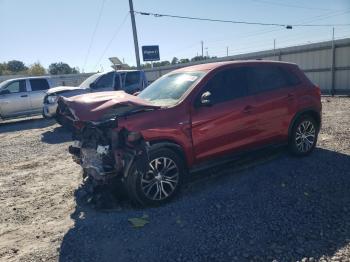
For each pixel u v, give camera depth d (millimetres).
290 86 5961
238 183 5109
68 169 6910
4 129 14211
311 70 18969
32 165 7496
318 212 4051
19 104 15164
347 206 4148
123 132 4398
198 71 5379
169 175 4676
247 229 3787
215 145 5047
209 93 4781
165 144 4574
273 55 21188
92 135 4789
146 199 4488
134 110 4520
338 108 12328
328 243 3398
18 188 5922
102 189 4945
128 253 3502
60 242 3857
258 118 5438
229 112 5121
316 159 5930
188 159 4832
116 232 3945
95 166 4590
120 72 13852
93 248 3652
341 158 5895
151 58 20953
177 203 4625
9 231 4281
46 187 5855
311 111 6121
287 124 5832
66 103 4938
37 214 4727
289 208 4211
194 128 4816
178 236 3752
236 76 5402
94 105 4535
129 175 4391
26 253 3695
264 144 5645
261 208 4266
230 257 3295
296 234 3605
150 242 3674
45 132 12203
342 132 7871
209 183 5211
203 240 3629
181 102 4828
